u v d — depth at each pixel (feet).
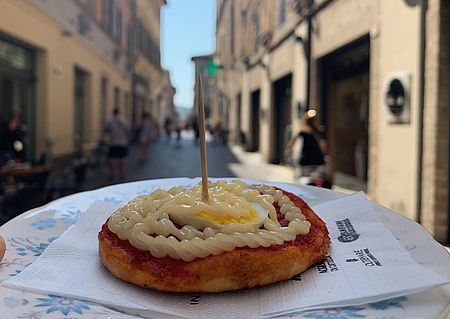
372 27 21.08
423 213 16.75
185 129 154.71
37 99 31.40
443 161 15.99
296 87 34.06
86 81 46.19
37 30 29.45
